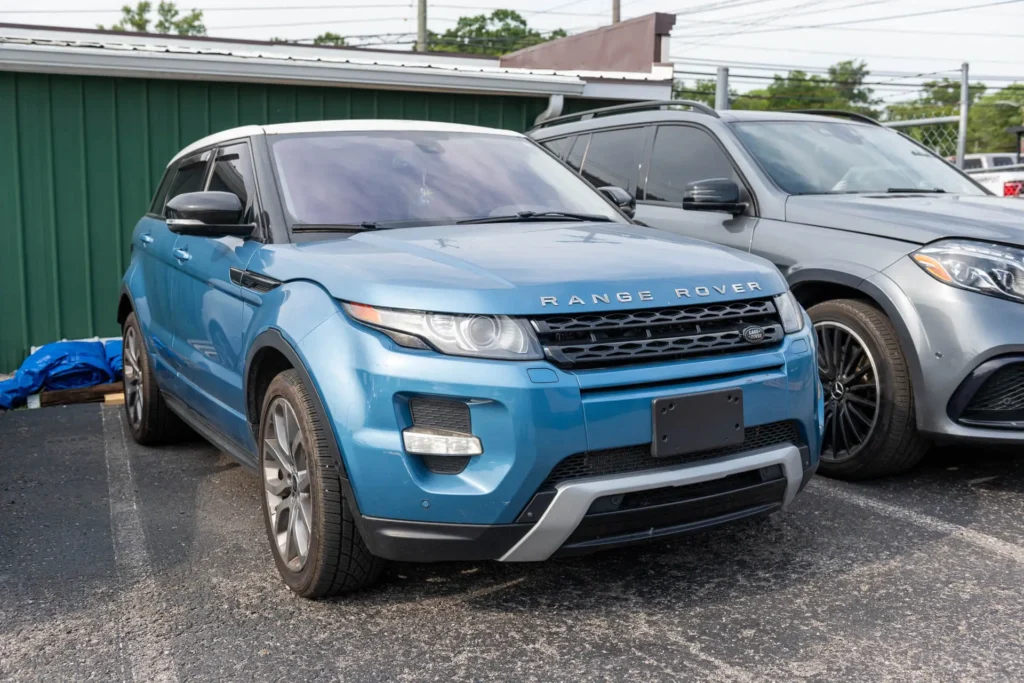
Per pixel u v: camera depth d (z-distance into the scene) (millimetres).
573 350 2762
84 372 6895
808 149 5344
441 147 4320
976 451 4867
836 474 4402
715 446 2879
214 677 2682
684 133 5664
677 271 3064
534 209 4051
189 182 4832
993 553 3492
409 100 9133
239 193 4035
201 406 4270
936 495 4164
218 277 3861
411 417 2775
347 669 2717
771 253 4656
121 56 7734
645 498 2832
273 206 3723
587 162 6363
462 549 2770
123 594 3275
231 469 4891
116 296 8289
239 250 3730
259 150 4023
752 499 2988
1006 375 3834
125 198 8227
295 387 3092
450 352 2730
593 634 2902
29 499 4410
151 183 8297
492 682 2627
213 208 3588
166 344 4695
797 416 3072
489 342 2727
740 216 4980
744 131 5375
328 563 3012
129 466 4988
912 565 3385
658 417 2791
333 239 3551
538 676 2654
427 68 8820
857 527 3768
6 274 7945
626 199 4551
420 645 2855
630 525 2803
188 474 4801
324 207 3738
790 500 3127
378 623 3008
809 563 3414
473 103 9406
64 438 5660
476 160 4305
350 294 2928
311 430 2977
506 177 4254
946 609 3025
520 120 9625
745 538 3670
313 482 2975
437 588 3260
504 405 2674
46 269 8055
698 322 2957
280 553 3285
